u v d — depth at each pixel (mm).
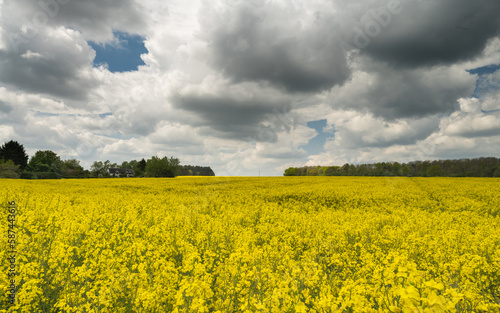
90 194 20406
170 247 6469
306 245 7867
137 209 13492
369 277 4711
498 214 15094
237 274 4070
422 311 1902
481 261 4910
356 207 18047
